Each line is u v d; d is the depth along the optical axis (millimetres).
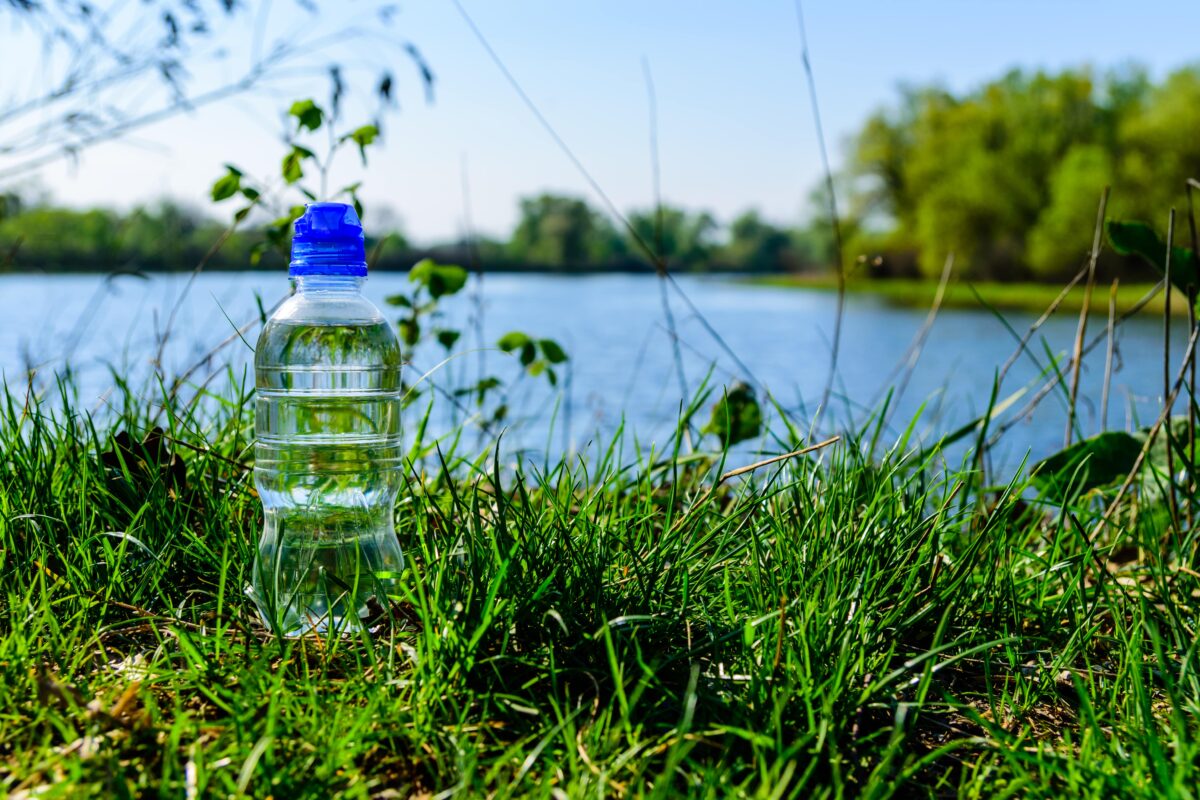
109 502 686
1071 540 757
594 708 528
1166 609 642
